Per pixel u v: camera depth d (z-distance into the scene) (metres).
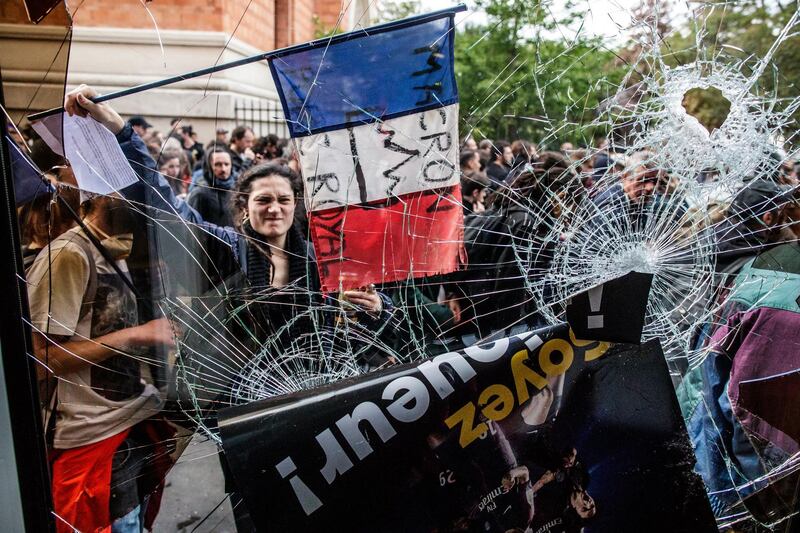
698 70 1.33
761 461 1.38
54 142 1.16
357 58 1.34
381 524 1.10
